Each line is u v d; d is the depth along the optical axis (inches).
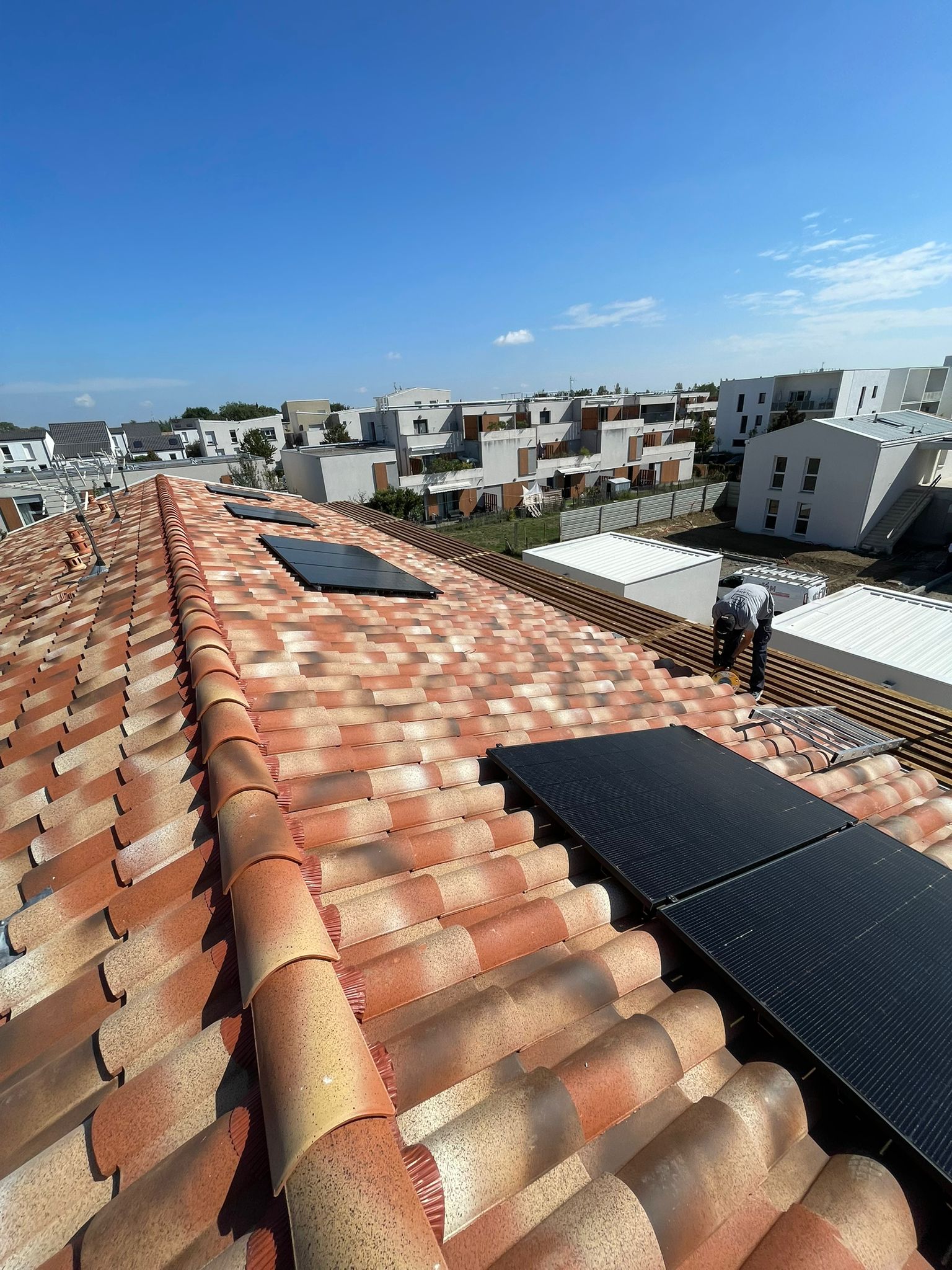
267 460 2063.2
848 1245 71.5
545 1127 78.1
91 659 204.1
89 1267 59.2
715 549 1309.1
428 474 1638.8
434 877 120.0
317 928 86.7
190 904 101.2
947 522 1209.4
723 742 232.4
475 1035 89.0
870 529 1230.9
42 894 115.4
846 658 469.7
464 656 260.4
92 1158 71.1
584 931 118.6
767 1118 86.2
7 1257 63.9
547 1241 66.1
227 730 131.9
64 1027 90.4
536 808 153.6
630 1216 68.9
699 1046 96.8
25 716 182.1
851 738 264.1
